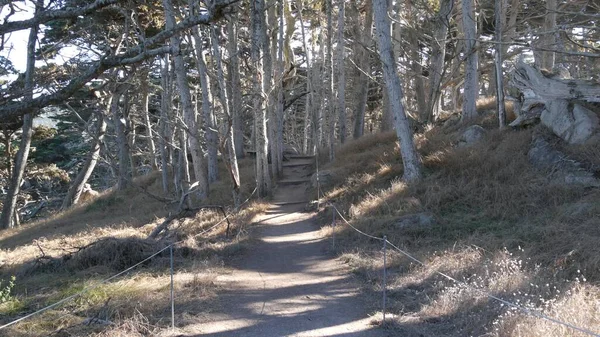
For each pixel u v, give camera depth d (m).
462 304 6.46
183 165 24.38
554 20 18.64
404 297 7.54
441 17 19.11
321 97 35.31
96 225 19.28
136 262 10.03
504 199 11.80
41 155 36.34
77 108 25.80
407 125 15.07
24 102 6.90
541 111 15.02
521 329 5.05
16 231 23.73
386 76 15.19
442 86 22.48
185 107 18.61
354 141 25.92
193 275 9.03
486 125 17.94
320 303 7.58
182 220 14.56
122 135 28.12
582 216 9.66
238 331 6.41
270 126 24.66
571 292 6.08
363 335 6.12
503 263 7.21
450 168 14.67
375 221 12.36
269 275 9.61
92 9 6.84
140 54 6.80
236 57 19.27
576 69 24.55
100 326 6.37
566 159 12.27
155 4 16.08
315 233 13.77
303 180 24.73
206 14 6.66
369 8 27.52
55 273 9.85
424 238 10.77
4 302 7.51
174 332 6.29
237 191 16.69
